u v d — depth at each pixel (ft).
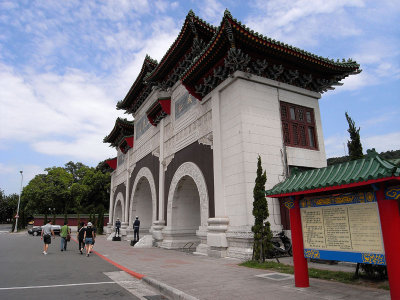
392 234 18.98
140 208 99.96
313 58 51.44
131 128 112.37
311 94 57.52
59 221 188.65
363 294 22.71
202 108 59.31
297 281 25.64
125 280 33.91
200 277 31.73
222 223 48.29
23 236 144.77
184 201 68.59
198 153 59.16
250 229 43.78
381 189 19.79
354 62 56.65
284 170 49.65
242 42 46.73
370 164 20.07
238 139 47.96
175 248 65.98
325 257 23.71
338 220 23.02
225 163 50.52
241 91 49.21
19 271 39.99
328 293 23.26
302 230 26.02
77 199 194.49
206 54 50.44
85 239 59.06
